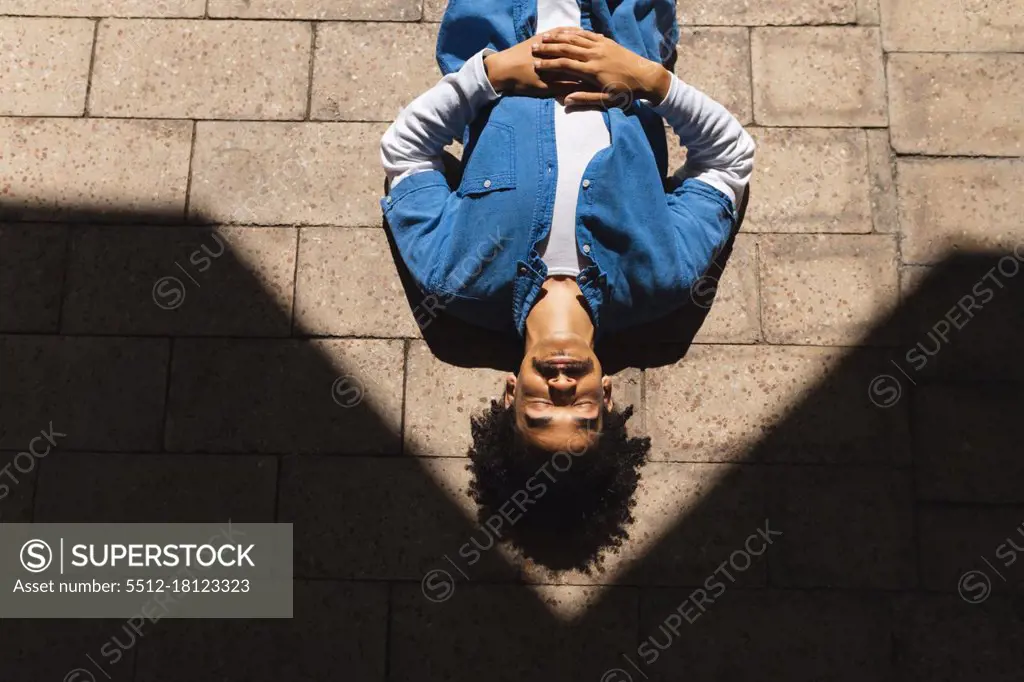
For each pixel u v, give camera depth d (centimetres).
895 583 336
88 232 363
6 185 366
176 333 355
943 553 338
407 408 349
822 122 370
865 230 362
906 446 346
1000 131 369
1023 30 377
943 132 369
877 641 331
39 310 357
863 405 349
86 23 379
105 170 367
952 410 348
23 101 372
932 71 374
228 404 350
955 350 353
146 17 380
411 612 334
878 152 368
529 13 347
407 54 377
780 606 334
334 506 342
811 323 355
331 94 373
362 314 356
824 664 330
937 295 357
